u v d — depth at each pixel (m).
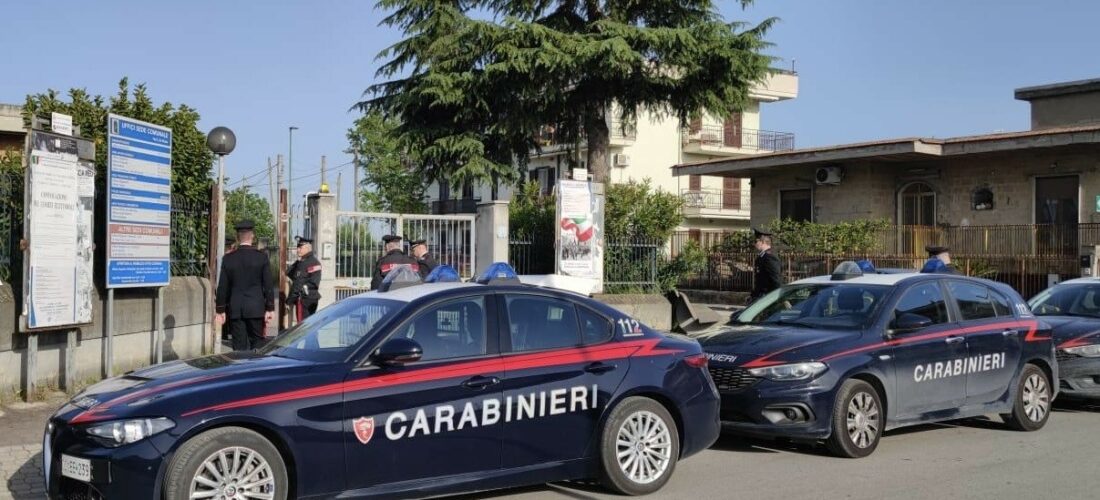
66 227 9.14
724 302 23.83
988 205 24.33
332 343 6.06
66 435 5.27
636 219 18.17
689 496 6.71
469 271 15.92
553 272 17.16
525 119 17.89
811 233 23.86
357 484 5.61
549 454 6.29
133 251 10.11
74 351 9.50
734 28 17.97
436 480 5.88
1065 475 7.48
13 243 9.30
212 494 5.18
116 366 10.48
